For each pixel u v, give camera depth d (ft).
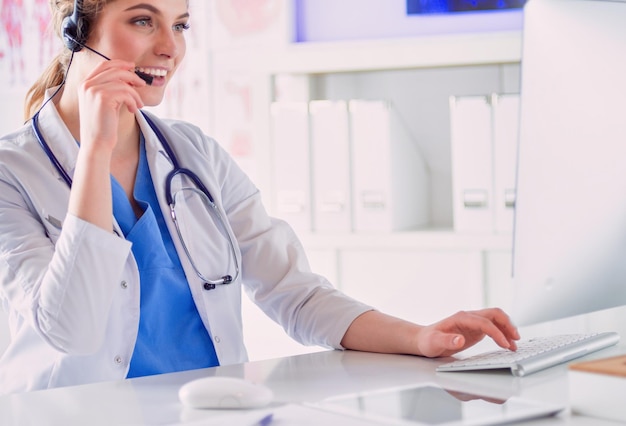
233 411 2.80
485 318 3.75
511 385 3.06
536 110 3.50
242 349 4.73
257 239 4.90
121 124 4.66
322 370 3.51
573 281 3.76
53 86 4.95
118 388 3.23
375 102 6.74
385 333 3.98
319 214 6.93
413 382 3.19
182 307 4.58
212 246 4.72
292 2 7.13
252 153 10.51
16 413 2.87
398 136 7.00
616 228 3.78
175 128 5.10
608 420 2.53
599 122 3.66
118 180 4.66
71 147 4.48
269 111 7.02
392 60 6.73
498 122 6.46
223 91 10.55
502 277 6.52
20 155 4.39
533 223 3.57
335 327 4.19
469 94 7.79
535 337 4.14
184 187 4.76
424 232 6.72
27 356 4.33
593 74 3.63
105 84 3.92
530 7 3.47
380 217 6.80
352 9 7.09
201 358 4.57
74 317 3.77
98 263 3.81
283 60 6.98
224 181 5.06
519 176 3.52
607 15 3.67
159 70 4.56
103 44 4.46
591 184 3.67
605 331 4.09
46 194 4.33
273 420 2.66
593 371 2.56
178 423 2.67
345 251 6.88
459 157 6.59
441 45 6.60
